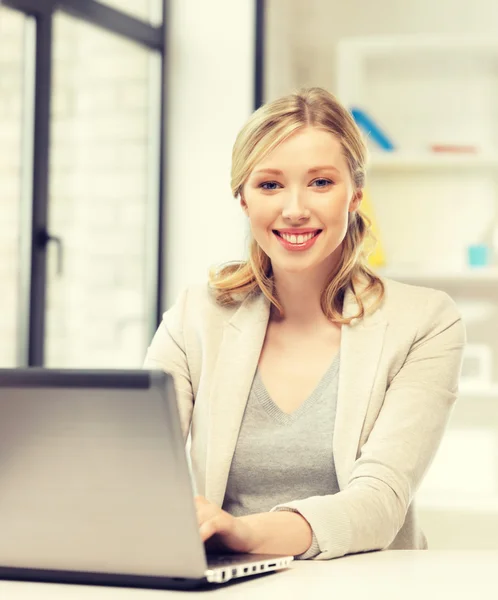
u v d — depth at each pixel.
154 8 4.35
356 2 4.35
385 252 4.09
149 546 1.08
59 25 3.80
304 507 1.37
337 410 1.70
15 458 1.12
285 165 1.68
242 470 1.74
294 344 1.82
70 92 3.88
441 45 3.88
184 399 1.86
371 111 4.14
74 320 3.92
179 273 4.35
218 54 4.30
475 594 1.06
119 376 1.06
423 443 1.61
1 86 3.54
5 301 3.61
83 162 3.95
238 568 1.13
